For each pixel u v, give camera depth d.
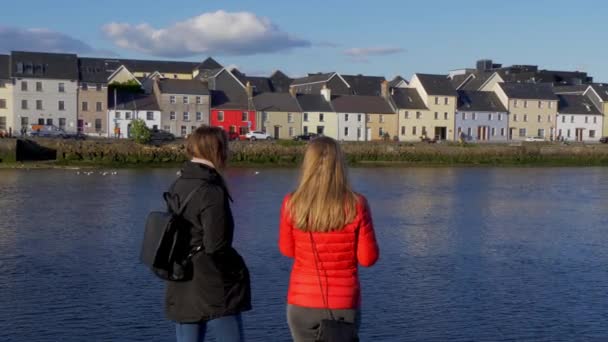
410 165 68.31
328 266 5.16
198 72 124.56
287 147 66.50
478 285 15.57
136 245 20.42
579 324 12.72
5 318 12.62
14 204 31.42
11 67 89.38
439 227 25.11
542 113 110.12
